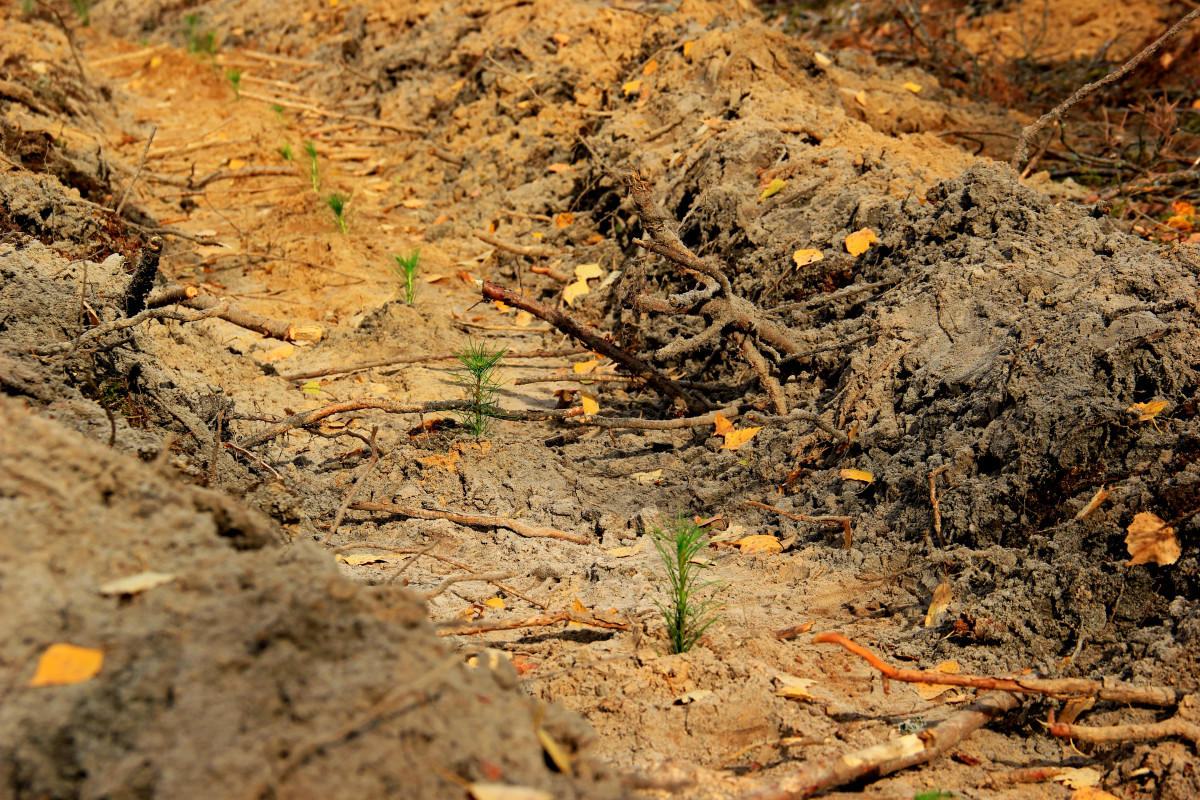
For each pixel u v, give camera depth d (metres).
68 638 1.66
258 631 1.69
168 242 6.32
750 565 3.42
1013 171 4.65
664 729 2.52
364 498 3.81
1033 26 10.56
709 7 7.92
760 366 4.31
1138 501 2.97
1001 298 3.97
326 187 7.22
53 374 3.08
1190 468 2.95
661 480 4.12
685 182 5.88
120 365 3.40
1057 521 3.11
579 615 2.95
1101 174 7.01
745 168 5.62
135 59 10.68
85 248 4.60
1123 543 2.93
